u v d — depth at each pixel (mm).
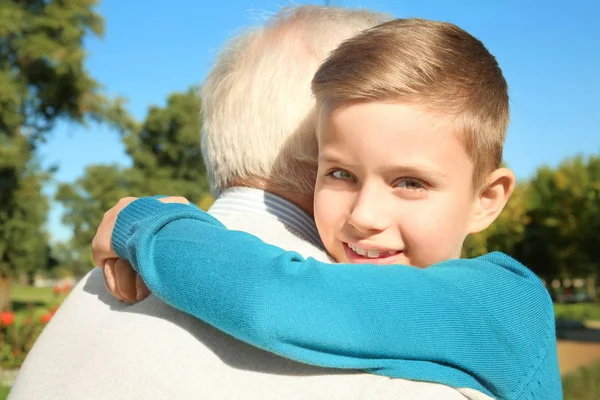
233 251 1018
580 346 17547
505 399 1034
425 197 1133
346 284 973
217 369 991
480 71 1183
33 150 24797
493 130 1213
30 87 24312
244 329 941
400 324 947
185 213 1138
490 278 1076
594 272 34156
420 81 1098
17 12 22719
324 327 929
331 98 1155
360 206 1138
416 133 1096
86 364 1071
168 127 43344
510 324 1041
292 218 1298
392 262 1179
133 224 1138
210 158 1375
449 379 949
